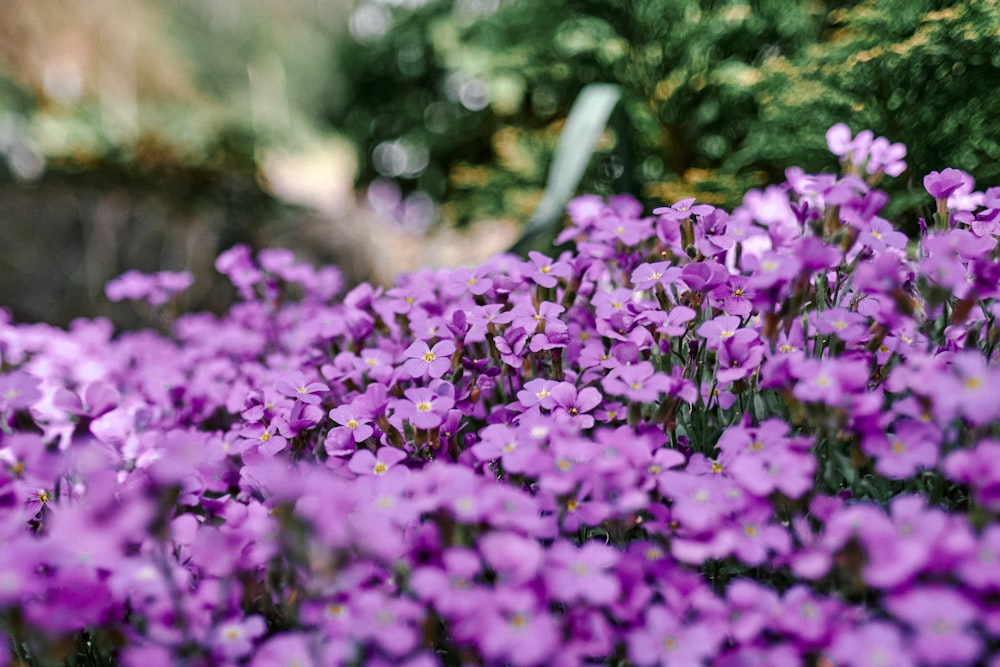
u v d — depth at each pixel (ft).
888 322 1.15
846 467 1.13
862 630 0.96
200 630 1.05
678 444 1.25
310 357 1.53
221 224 3.94
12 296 3.41
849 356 1.15
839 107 1.92
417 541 1.05
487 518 1.02
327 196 5.61
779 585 1.13
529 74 3.66
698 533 1.05
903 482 1.19
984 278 1.12
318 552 1.02
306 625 1.06
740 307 1.26
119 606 1.04
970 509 1.05
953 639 0.92
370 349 1.45
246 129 4.93
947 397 0.99
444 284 1.47
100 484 1.07
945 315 1.27
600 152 2.68
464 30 4.39
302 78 7.03
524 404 1.22
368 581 1.07
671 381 1.15
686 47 2.85
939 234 1.29
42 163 3.79
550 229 1.86
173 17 6.21
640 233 1.42
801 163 2.14
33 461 1.09
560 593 0.97
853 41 1.91
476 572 1.01
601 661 1.10
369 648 1.03
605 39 3.17
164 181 4.02
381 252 4.02
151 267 3.69
